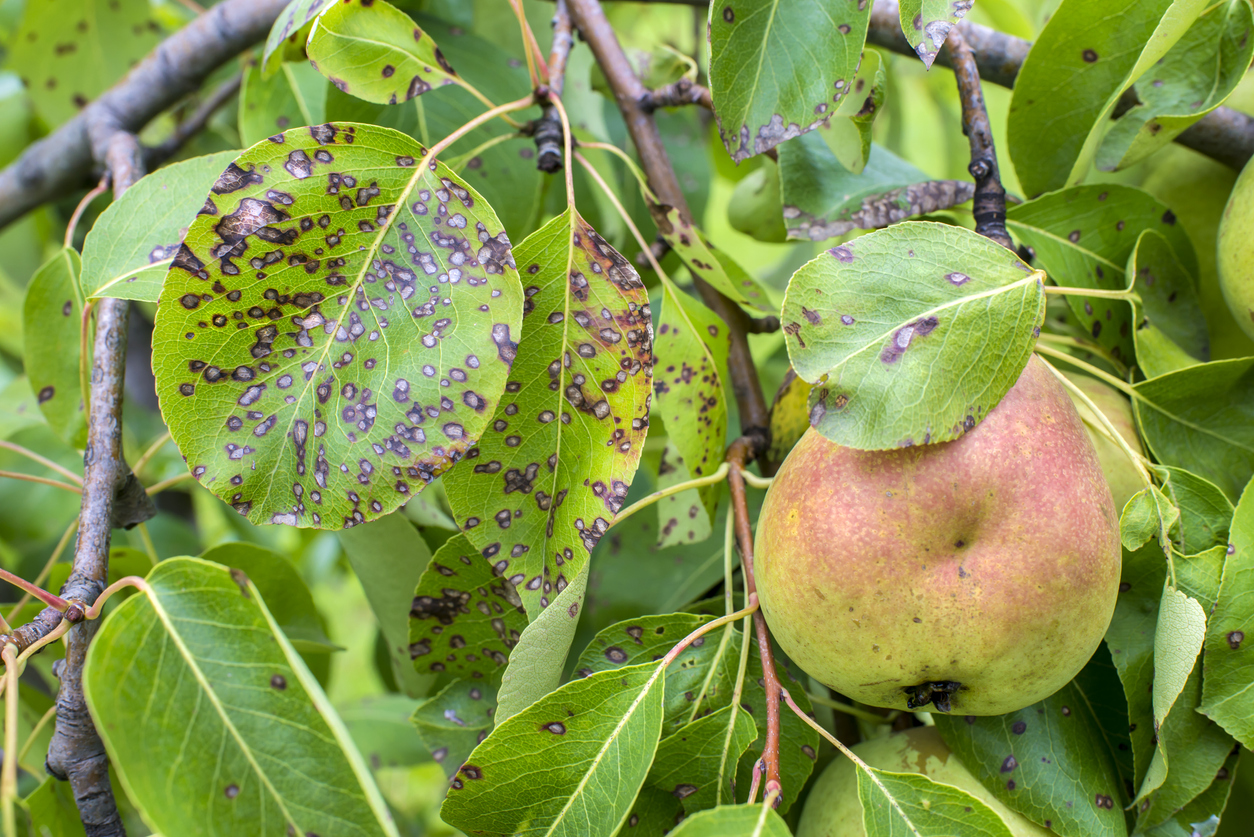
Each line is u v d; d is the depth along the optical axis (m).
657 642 0.50
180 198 0.51
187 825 0.45
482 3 0.65
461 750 0.52
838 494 0.48
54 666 0.48
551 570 0.48
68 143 0.65
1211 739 0.50
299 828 0.46
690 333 0.52
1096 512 0.48
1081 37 0.53
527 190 0.58
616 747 0.48
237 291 0.47
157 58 0.62
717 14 0.49
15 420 0.66
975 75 0.52
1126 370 0.54
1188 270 0.55
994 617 0.47
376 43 0.50
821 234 0.54
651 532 0.59
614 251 0.48
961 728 0.51
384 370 0.47
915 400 0.47
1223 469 0.52
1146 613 0.50
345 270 0.47
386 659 0.76
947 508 0.47
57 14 0.69
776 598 0.48
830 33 0.49
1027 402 0.48
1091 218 0.54
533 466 0.48
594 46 0.57
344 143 0.47
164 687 0.46
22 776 0.63
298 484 0.47
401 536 0.56
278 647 0.47
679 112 0.69
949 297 0.48
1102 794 0.50
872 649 0.48
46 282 0.56
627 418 0.48
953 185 0.55
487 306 0.47
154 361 0.47
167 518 0.75
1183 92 0.53
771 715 0.48
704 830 0.46
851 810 0.51
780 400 0.54
